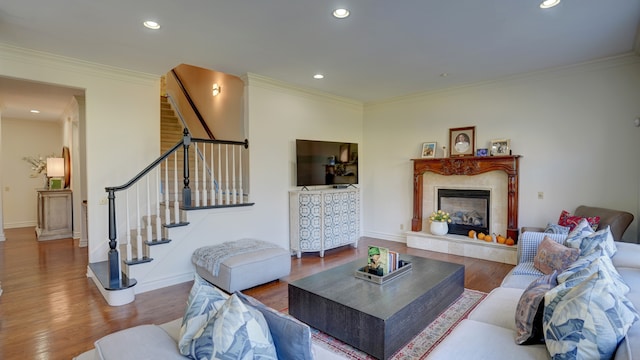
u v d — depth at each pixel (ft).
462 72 15.14
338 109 20.15
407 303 8.30
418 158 19.11
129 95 14.37
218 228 14.47
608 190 13.71
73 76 13.01
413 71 14.94
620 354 4.26
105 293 11.39
